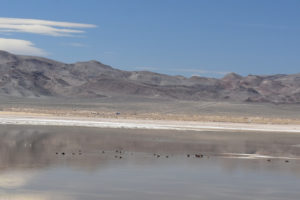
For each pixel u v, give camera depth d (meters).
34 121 76.50
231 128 76.19
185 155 37.84
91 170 28.53
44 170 28.03
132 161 33.06
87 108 172.00
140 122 83.75
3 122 72.69
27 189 22.77
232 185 24.92
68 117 93.38
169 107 182.75
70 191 22.55
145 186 24.16
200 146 45.53
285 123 98.88
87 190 22.88
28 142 44.88
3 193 21.81
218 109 177.50
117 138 51.62
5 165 29.56
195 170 29.67
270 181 26.25
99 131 61.12
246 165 32.47
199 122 90.75
